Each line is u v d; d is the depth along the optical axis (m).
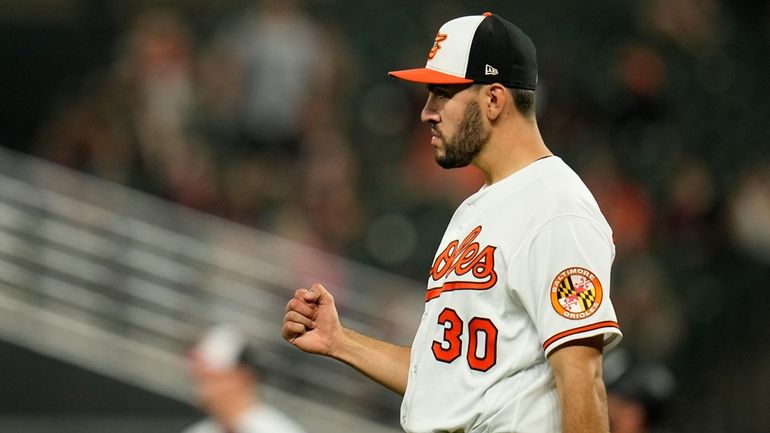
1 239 35.50
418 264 47.62
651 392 18.75
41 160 43.84
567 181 13.09
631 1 59.03
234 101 47.62
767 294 46.75
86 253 36.12
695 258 47.81
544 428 12.75
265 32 46.34
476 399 12.90
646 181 50.47
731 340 46.44
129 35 53.78
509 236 12.97
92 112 45.22
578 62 57.44
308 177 45.66
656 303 44.81
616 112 51.03
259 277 37.47
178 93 46.06
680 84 56.38
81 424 33.28
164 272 36.69
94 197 36.84
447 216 48.25
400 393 14.87
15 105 53.59
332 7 58.00
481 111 13.45
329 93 48.09
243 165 45.72
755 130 56.41
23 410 33.06
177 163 44.91
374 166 51.31
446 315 13.27
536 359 12.86
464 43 13.45
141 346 35.19
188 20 55.62
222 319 36.72
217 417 25.62
